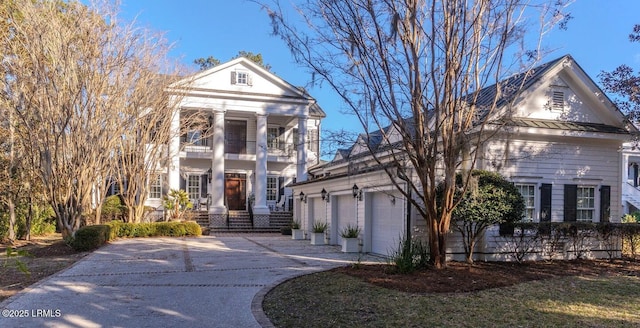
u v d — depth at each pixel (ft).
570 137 43.19
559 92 44.32
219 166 83.41
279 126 95.76
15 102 50.31
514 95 33.68
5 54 50.55
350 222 52.65
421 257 32.07
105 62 54.19
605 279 31.58
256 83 86.74
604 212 44.32
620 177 45.47
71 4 52.31
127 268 35.94
